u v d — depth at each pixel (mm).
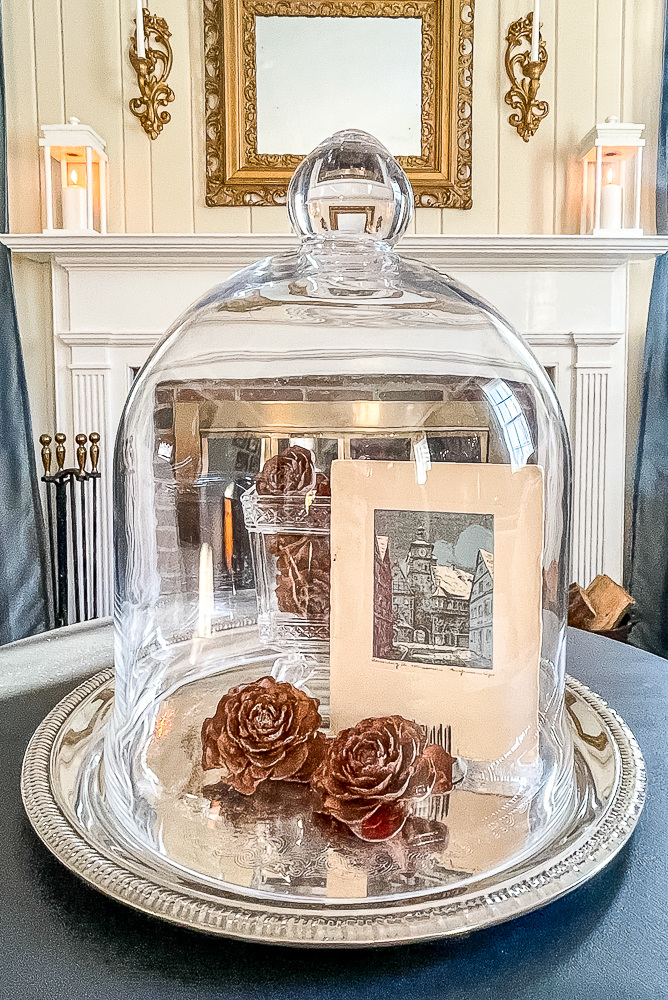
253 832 326
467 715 379
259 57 1842
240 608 441
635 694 548
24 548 1813
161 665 443
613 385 1894
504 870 298
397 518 386
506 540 374
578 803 360
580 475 1913
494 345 442
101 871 288
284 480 424
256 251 1761
